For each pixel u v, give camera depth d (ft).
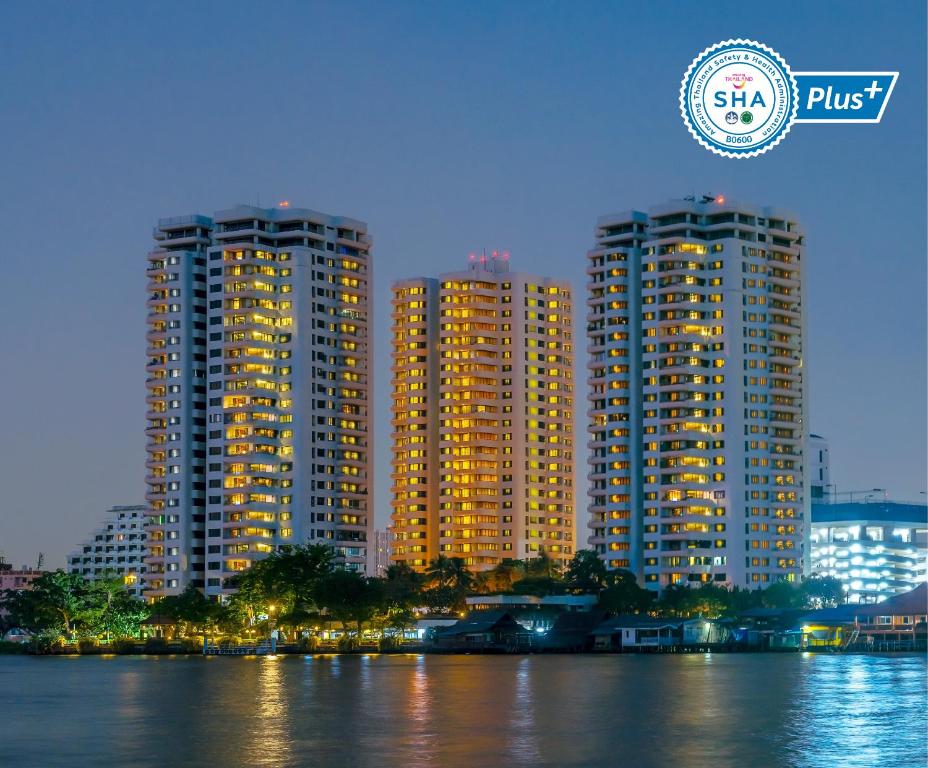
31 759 351.05
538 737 386.11
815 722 422.41
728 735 390.21
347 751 358.23
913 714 446.60
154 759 348.38
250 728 411.13
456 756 348.59
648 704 482.28
